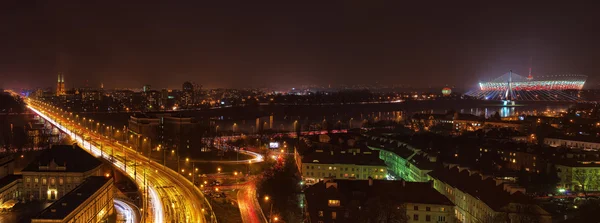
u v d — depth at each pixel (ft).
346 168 644.69
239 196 558.97
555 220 464.65
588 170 617.21
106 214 477.77
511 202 407.03
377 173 643.45
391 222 411.75
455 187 502.79
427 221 433.89
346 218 412.36
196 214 467.93
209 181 636.07
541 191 581.12
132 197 563.07
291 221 458.50
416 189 464.24
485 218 422.41
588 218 453.58
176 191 563.07
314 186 469.16
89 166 575.79
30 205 528.22
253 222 455.22
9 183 531.09
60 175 550.77
